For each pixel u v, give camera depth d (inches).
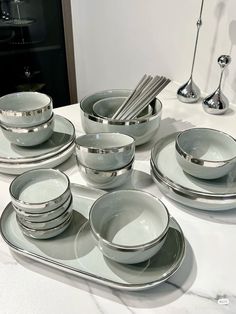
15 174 26.3
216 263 19.4
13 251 20.0
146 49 46.4
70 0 60.0
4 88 75.5
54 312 16.8
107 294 17.7
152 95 29.1
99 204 19.7
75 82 72.3
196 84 41.2
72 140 28.3
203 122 34.5
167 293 17.8
